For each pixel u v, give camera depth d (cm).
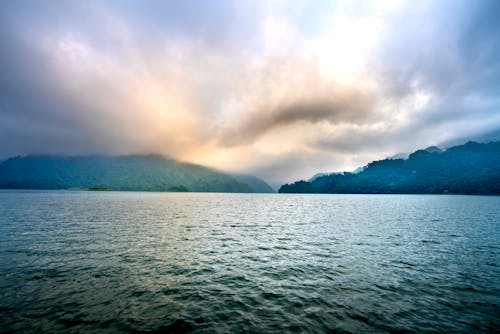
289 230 3916
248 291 1548
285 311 1300
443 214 6625
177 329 1112
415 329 1147
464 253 2536
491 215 6347
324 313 1284
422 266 2094
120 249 2517
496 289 1619
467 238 3319
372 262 2200
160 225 4209
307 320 1212
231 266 2039
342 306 1365
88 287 1552
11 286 1536
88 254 2308
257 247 2727
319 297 1476
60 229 3600
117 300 1386
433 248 2741
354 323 1191
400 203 12538
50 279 1667
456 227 4316
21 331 1070
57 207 7369
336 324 1180
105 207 7800
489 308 1359
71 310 1259
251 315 1253
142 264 2038
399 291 1573
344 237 3347
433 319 1238
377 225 4531
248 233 3591
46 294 1438
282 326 1155
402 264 2148
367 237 3353
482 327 1172
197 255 2350
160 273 1836
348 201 15088
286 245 2844
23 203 8725
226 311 1289
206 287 1598
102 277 1727
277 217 5828
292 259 2277
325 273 1903
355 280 1759
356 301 1429
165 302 1377
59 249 2472
